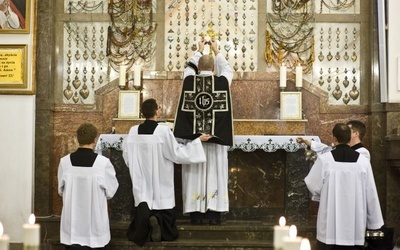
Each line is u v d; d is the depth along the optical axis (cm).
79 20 984
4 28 936
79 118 964
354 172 678
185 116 799
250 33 982
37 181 934
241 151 910
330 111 958
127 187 838
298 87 895
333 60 980
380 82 926
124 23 985
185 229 782
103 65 987
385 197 919
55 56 973
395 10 921
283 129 866
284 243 288
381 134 935
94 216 693
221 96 800
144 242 739
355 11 979
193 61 833
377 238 696
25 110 931
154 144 757
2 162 926
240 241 768
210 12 986
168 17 985
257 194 908
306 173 838
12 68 933
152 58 982
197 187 798
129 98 899
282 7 980
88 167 695
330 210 678
